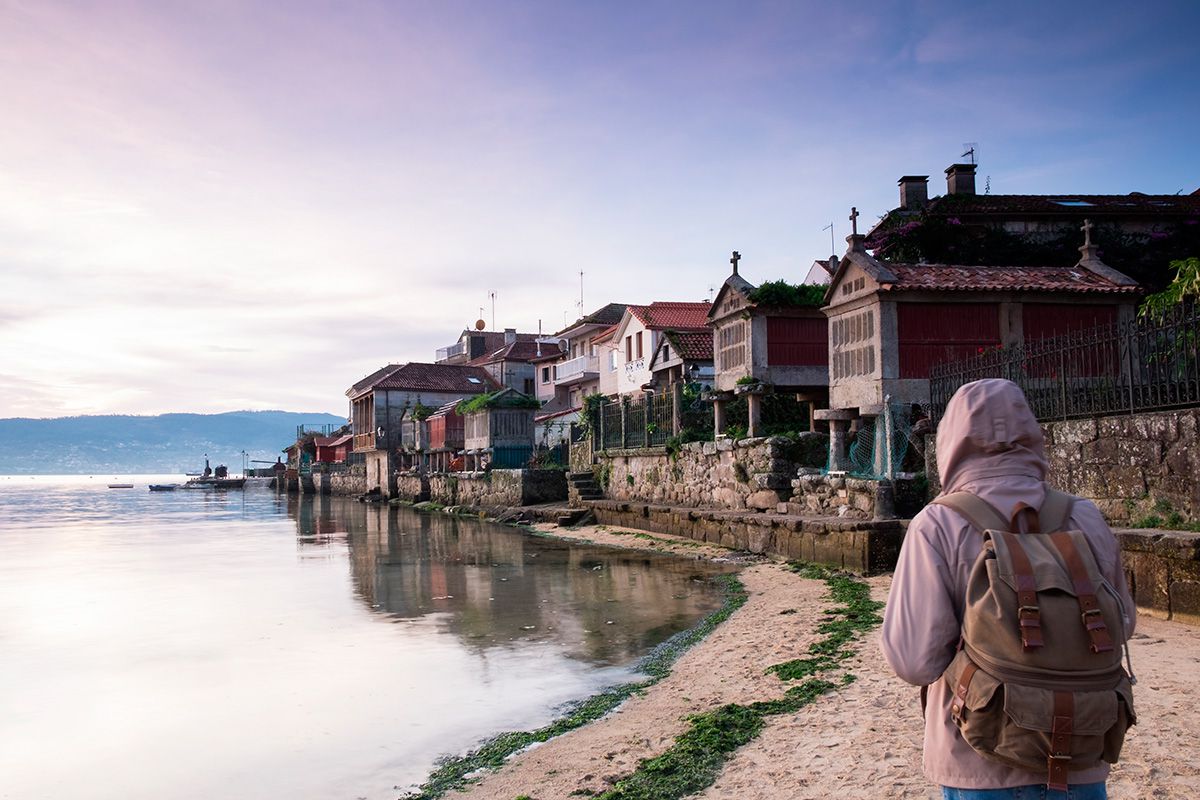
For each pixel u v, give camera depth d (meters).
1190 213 24.78
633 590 15.35
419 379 68.25
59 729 7.95
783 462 19.89
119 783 6.57
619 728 7.30
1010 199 26.03
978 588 2.33
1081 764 2.23
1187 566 8.62
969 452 2.58
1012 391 2.58
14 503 69.19
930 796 4.91
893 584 2.52
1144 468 10.25
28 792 6.43
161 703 8.74
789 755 5.98
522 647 10.90
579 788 5.87
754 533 19.09
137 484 173.38
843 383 17.97
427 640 11.49
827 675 8.19
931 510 2.52
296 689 9.13
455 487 46.91
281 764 6.87
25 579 18.80
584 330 56.06
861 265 17.03
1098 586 2.27
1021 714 2.20
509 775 6.32
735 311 24.03
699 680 8.71
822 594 13.18
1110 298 17.06
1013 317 16.84
